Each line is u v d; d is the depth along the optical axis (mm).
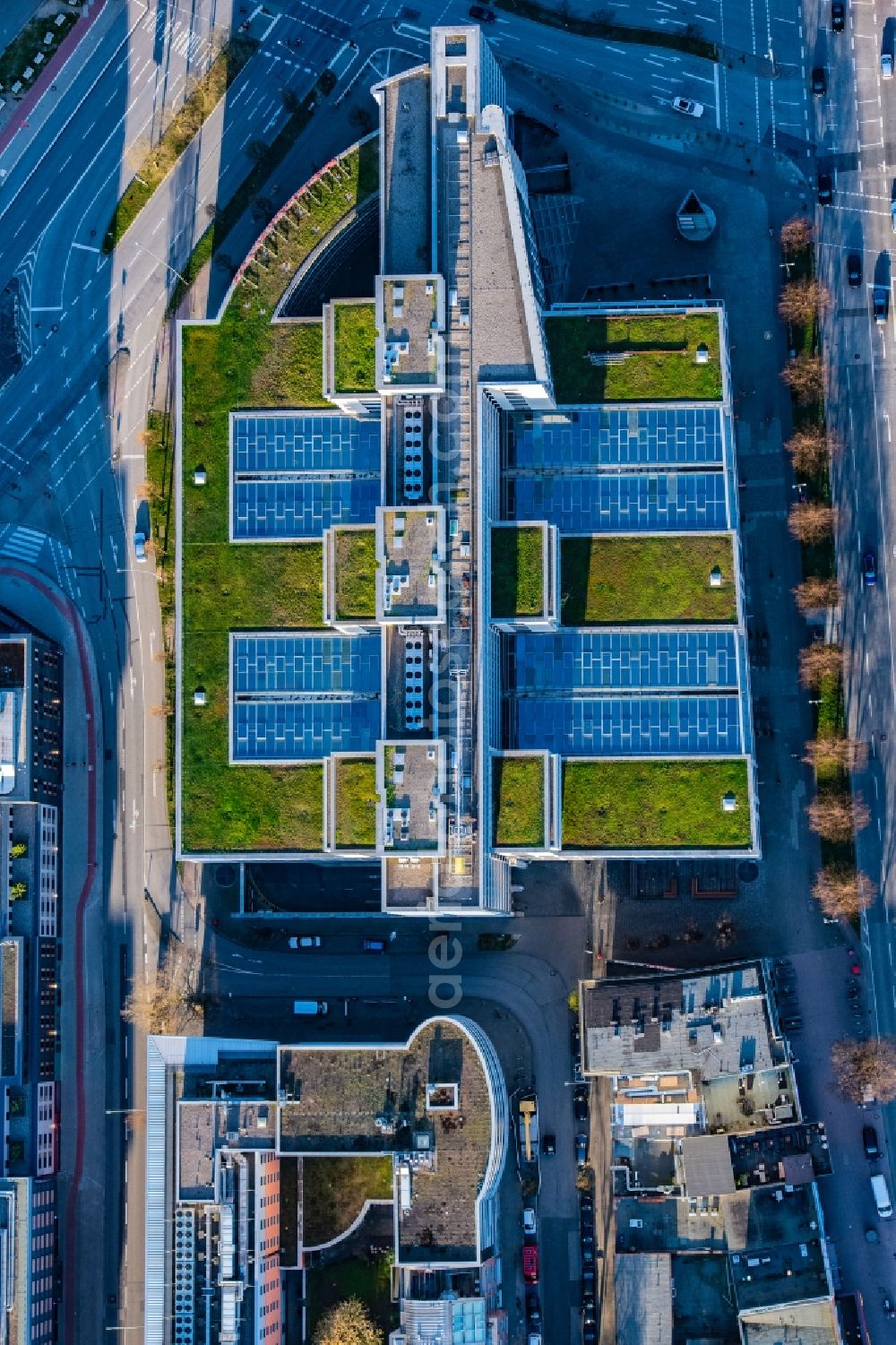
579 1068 175000
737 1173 168875
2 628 186875
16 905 176500
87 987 183125
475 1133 162125
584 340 168375
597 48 184875
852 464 178250
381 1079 164500
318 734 168375
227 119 188375
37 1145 173875
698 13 183625
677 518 166000
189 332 173125
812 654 174375
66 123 191250
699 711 163875
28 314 190750
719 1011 168375
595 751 164750
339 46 187625
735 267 181750
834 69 181625
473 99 157125
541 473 167750
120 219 189875
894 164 179875
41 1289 173875
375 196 170625
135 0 190625
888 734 175250
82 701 186500
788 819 175750
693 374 166625
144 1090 181000
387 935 179875
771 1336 165375
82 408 189625
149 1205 166500
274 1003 180125
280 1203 173125
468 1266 159375
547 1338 173125
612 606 166000
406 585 152875
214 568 171375
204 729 170375
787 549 178625
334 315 164000
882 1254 169875
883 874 174000
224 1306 161125
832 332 179500
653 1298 168250
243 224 188000
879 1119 171625
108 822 184750
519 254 155000
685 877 175875
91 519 188500
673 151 183375
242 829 168750
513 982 177750
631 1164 172375
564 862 178500
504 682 166125
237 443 171500
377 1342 170625
